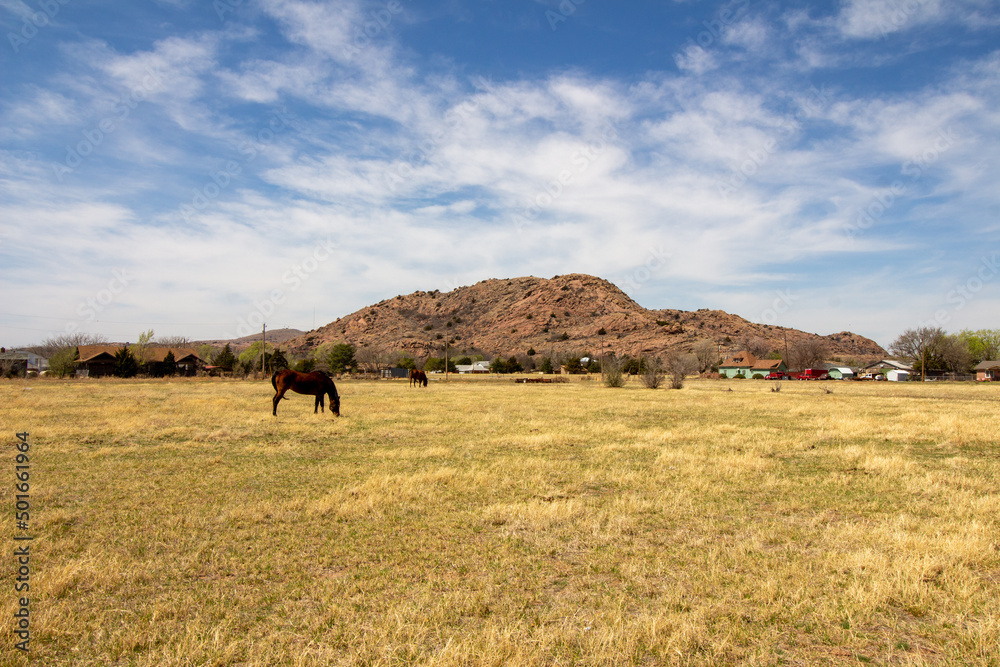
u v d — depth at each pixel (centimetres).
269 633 452
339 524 754
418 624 459
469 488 966
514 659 400
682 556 629
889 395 4175
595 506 856
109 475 1054
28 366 8162
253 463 1202
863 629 457
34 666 401
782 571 578
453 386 5381
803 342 11362
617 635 434
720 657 412
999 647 420
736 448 1426
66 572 553
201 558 623
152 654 416
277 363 7562
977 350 10250
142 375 7006
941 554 617
